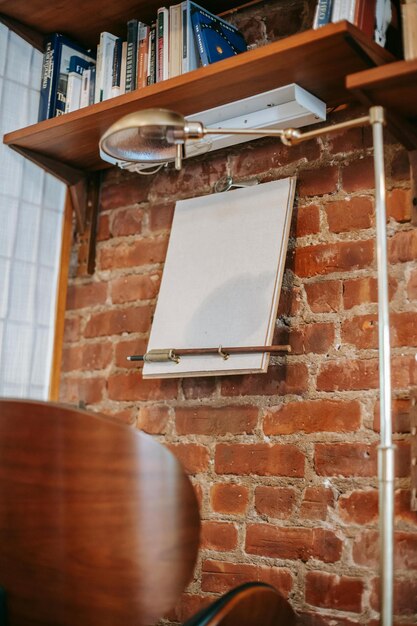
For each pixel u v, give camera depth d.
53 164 2.38
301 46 1.67
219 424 2.04
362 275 1.87
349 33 1.61
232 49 2.09
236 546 1.95
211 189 2.21
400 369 1.77
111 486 1.26
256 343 1.91
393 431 1.75
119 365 2.30
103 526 1.25
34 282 2.38
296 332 1.95
